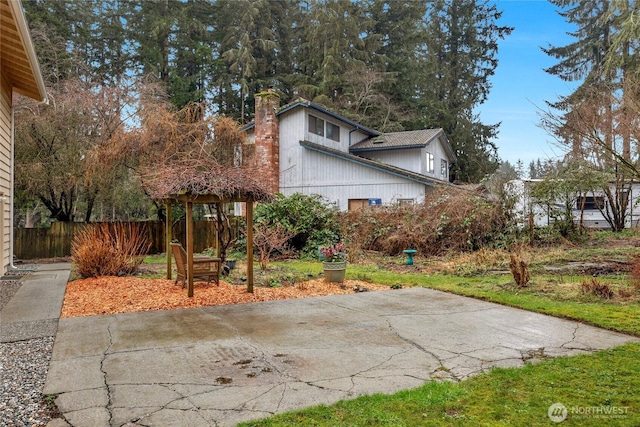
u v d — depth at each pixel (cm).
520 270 751
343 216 1464
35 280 877
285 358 394
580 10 2705
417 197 1817
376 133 2527
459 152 3203
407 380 338
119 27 2691
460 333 476
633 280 715
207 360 388
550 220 1471
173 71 2738
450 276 925
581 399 297
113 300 668
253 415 278
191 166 928
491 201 1316
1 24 767
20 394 315
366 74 2905
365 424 265
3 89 969
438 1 3441
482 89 3462
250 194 723
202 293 714
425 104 3148
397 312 589
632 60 1694
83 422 270
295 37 3275
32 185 1392
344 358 393
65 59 1869
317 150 2017
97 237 1017
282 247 1372
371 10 3294
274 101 2080
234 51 2900
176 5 2916
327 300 677
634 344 422
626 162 879
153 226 1565
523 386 321
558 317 545
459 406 289
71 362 384
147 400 302
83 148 1495
